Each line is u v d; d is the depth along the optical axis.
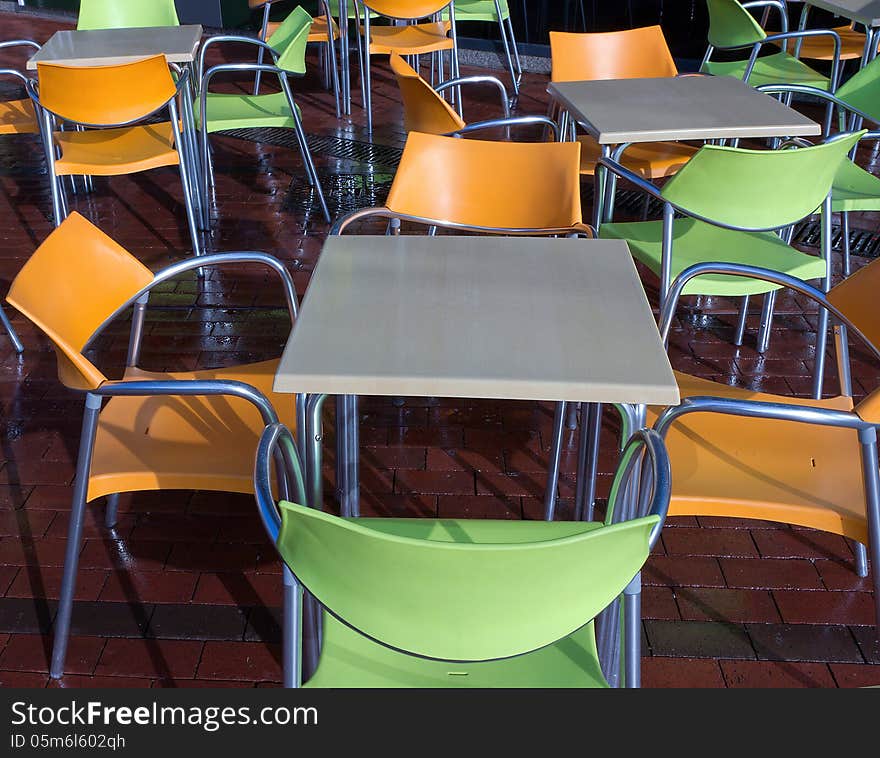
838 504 1.65
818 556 2.28
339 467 2.08
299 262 3.90
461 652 1.10
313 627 1.56
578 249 1.91
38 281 1.65
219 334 3.35
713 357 3.17
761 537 2.34
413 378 1.37
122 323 3.41
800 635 2.04
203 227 4.16
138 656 1.99
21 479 2.56
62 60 3.56
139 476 1.73
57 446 2.71
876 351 1.81
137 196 4.65
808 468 1.77
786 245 2.73
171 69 4.21
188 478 1.72
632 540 1.04
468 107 6.06
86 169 3.54
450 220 2.50
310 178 4.26
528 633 1.09
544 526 1.58
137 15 4.80
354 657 1.36
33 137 5.53
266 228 4.23
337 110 5.91
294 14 4.58
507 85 6.59
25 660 1.98
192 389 1.54
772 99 2.92
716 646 2.01
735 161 2.25
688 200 2.39
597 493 2.47
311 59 7.37
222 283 3.73
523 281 1.74
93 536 2.34
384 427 2.80
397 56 3.28
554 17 7.08
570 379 1.38
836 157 2.34
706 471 1.75
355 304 1.63
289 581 1.36
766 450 1.83
